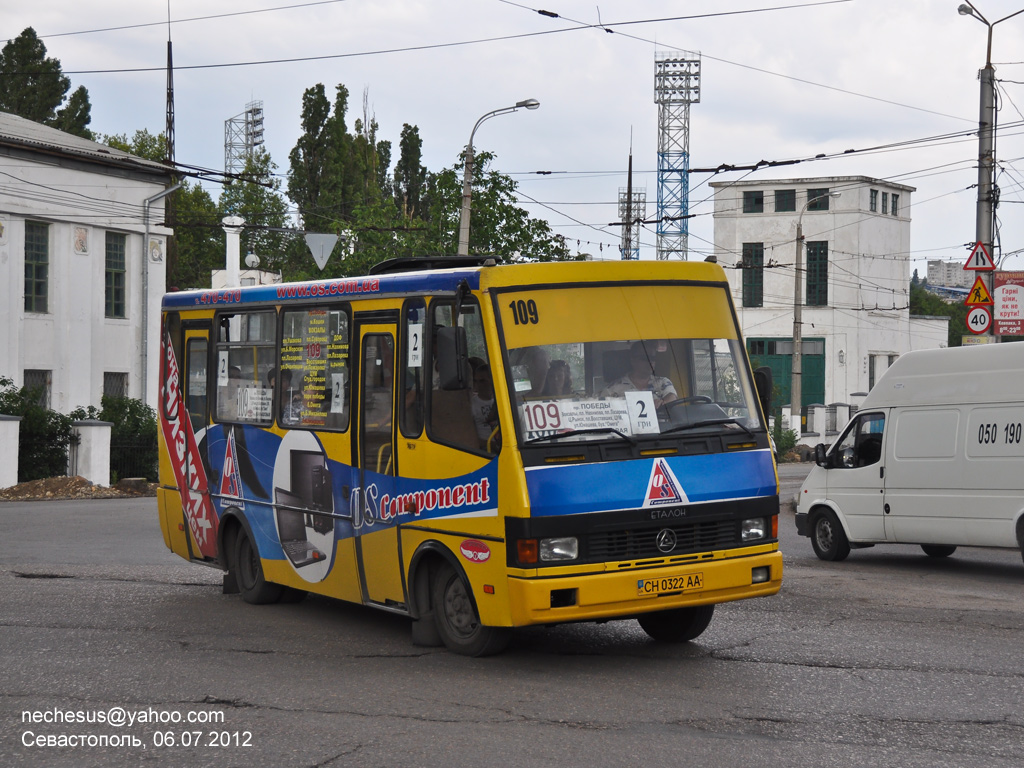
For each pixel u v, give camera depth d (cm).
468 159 2970
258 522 1100
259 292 1106
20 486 2639
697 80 6756
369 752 616
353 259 3959
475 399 814
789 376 6600
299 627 1001
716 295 878
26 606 1111
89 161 3381
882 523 1496
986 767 584
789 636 949
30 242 3256
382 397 917
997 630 980
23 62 6738
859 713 692
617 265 848
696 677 794
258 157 7612
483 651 848
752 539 838
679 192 6769
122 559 1462
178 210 7288
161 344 1285
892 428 1497
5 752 633
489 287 811
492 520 791
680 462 812
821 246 6562
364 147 7469
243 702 731
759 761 595
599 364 816
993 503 1385
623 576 779
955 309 9181
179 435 1247
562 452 784
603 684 772
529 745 625
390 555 905
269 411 1083
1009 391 1382
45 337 3278
